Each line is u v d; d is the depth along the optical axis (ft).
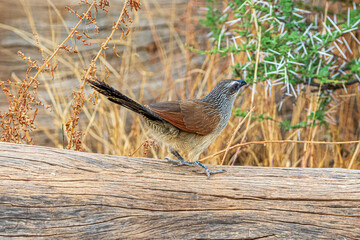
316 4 41.63
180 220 20.99
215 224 21.17
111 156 22.36
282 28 34.17
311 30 37.83
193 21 52.11
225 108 26.63
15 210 19.27
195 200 21.50
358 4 38.58
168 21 55.26
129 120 44.70
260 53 34.83
